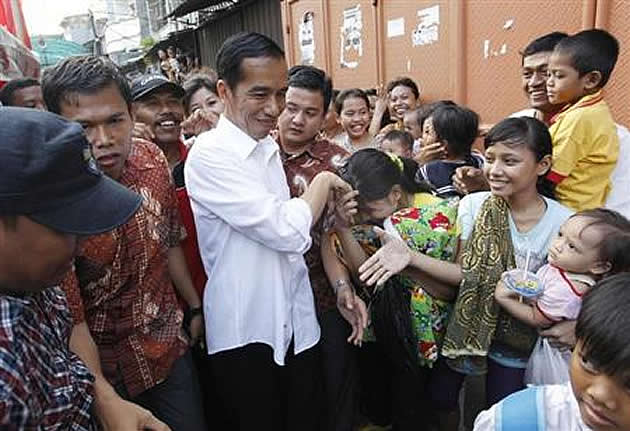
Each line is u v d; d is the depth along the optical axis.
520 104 3.37
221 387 1.61
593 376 0.85
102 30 23.47
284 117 1.94
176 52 14.88
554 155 2.00
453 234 1.77
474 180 2.20
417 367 1.82
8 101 2.69
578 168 2.02
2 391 0.74
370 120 4.30
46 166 0.76
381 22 4.80
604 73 2.02
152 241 1.45
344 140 3.79
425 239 1.75
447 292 1.75
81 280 1.37
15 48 3.55
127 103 1.37
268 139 1.55
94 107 1.28
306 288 1.66
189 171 1.48
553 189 2.02
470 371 1.72
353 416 1.98
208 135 1.48
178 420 1.58
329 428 1.94
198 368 1.83
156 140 2.29
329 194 1.55
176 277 1.75
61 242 0.81
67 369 0.93
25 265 0.79
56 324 0.96
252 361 1.55
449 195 2.37
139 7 24.38
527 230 1.66
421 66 4.34
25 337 0.81
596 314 0.84
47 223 0.78
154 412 1.60
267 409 1.61
